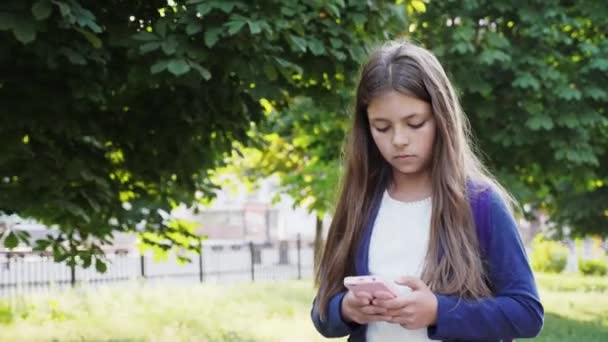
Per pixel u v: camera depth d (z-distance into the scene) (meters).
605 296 16.59
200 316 12.64
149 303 14.19
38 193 6.03
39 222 6.92
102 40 5.41
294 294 16.62
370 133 2.06
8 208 6.14
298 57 5.84
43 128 5.61
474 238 1.84
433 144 1.90
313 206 11.55
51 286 15.16
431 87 1.85
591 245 29.16
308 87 6.64
